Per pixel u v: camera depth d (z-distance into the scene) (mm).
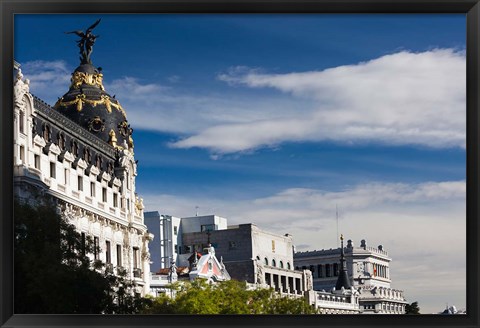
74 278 80250
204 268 152625
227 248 163250
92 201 119188
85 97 138875
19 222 79875
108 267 92625
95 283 83562
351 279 170375
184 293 114312
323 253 175750
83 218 115062
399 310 154625
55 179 106062
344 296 167625
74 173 113562
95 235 119625
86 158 120062
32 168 96062
